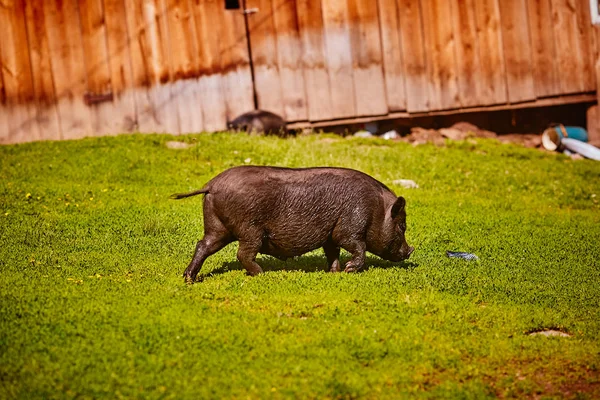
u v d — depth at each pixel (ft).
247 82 153.28
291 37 155.33
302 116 156.87
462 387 56.39
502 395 56.44
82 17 143.13
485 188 129.80
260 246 75.51
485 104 168.14
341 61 158.51
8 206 101.14
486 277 81.35
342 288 73.56
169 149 134.82
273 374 56.54
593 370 60.75
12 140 140.87
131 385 54.08
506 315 70.08
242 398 53.42
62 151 130.21
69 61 142.82
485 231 101.50
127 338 60.44
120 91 145.89
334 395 54.24
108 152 129.49
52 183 113.29
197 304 67.87
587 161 155.02
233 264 82.74
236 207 73.51
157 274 77.00
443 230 100.27
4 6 139.23
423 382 57.16
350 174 78.28
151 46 147.13
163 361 57.41
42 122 142.00
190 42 149.38
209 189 74.43
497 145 158.51
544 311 72.18
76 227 94.07
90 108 144.46
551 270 86.02
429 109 164.55
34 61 141.28
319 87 157.48
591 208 124.26
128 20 145.69
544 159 153.79
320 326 64.44
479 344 63.31
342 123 159.33
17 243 86.94
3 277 73.56
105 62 144.77
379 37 160.56
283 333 63.05
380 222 79.05
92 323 62.64
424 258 88.43
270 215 74.49
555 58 171.63
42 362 56.39
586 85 173.47
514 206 117.91
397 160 138.00
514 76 169.37
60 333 60.70
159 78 147.95
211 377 55.67
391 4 160.76
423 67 163.63
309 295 71.31
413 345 61.77
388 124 166.40
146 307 66.49
